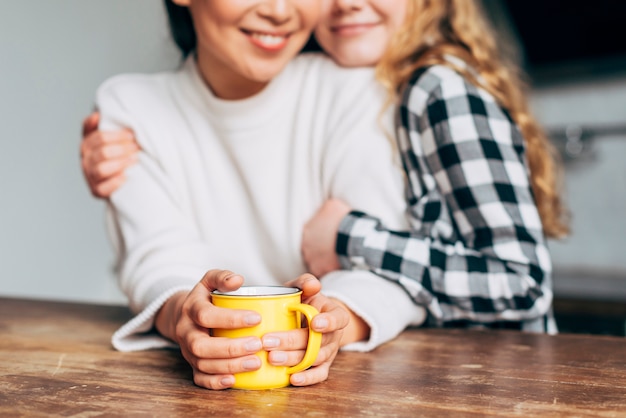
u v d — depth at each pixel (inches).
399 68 49.5
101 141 51.5
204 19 44.8
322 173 50.1
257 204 51.8
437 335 43.4
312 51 57.8
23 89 108.9
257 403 28.2
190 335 31.1
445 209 47.4
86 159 52.3
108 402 28.4
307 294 33.3
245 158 51.5
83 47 118.3
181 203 52.0
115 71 122.7
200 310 30.8
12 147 107.3
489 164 45.7
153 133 51.8
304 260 50.6
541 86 122.3
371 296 40.4
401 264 43.5
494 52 56.7
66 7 115.3
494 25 119.1
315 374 31.0
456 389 30.0
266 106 50.9
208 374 30.7
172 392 30.0
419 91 47.2
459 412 26.6
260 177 51.4
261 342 30.1
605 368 34.0
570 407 27.3
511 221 45.1
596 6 115.9
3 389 30.5
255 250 52.8
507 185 45.7
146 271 45.4
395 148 48.2
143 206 49.7
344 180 48.3
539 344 40.4
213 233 52.6
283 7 42.8
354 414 26.5
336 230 46.4
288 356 30.3
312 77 52.2
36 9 110.7
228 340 29.9
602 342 41.0
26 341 41.9
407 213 47.6
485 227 45.6
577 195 121.7
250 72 45.1
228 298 30.9
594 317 109.8
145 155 51.7
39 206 111.7
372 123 48.8
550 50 120.9
